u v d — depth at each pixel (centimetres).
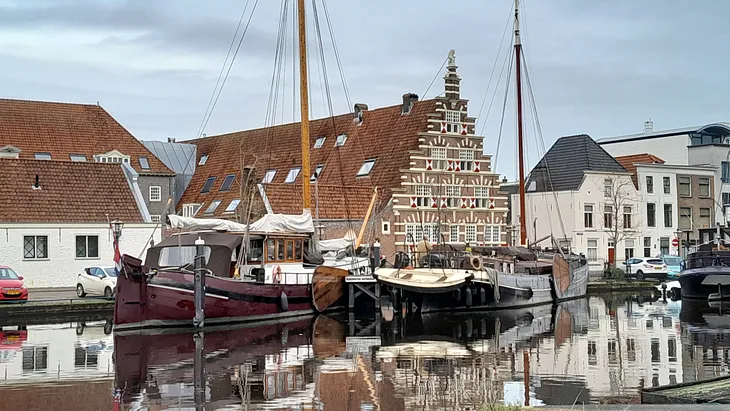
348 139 6794
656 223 7744
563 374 2317
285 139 7306
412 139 6200
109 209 5262
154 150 7725
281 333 3272
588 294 5747
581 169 7425
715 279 4962
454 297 4269
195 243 3394
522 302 4612
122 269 3191
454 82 6281
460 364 2494
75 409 1872
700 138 8781
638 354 2695
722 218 8162
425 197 6109
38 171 5250
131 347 2820
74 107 7044
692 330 3353
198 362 2508
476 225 6331
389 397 1994
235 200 6644
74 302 3875
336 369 2389
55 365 2447
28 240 4988
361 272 4400
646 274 6462
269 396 2005
